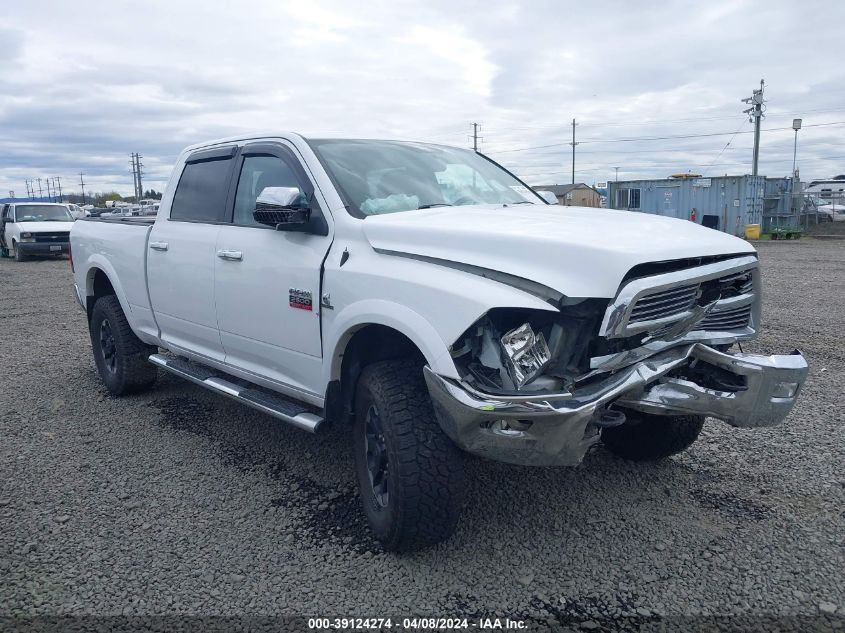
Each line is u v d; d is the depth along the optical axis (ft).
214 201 16.03
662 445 14.23
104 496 13.57
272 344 13.78
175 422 17.92
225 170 15.94
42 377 22.81
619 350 9.94
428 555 11.27
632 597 10.12
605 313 9.43
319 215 12.86
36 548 11.59
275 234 13.67
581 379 9.72
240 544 11.70
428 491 10.43
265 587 10.44
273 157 14.60
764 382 10.86
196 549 11.55
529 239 9.99
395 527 10.73
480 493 13.44
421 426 10.52
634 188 109.81
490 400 9.29
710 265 10.71
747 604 9.91
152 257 17.49
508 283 9.79
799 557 11.09
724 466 14.65
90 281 21.15
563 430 9.38
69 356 26.11
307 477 14.40
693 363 11.50
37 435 17.03
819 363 22.84
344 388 12.46
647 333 10.11
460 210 12.80
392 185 13.69
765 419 11.19
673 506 12.88
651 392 10.69
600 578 10.59
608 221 11.55
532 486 13.75
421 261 10.87
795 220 104.53
